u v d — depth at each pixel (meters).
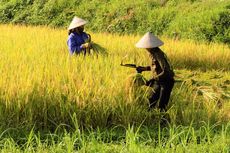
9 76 12.86
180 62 20.67
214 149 10.12
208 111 12.48
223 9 32.12
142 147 10.11
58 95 12.04
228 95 15.01
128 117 11.98
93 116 11.95
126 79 12.55
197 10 34.62
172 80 12.32
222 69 19.84
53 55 16.30
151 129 11.85
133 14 37.16
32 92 11.95
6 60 14.47
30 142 10.21
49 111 11.90
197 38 31.08
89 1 41.47
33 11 42.81
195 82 16.36
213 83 16.73
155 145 10.90
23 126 11.52
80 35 16.17
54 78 12.92
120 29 36.84
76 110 11.91
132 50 20.45
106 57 15.74
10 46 18.94
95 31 38.09
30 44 20.11
